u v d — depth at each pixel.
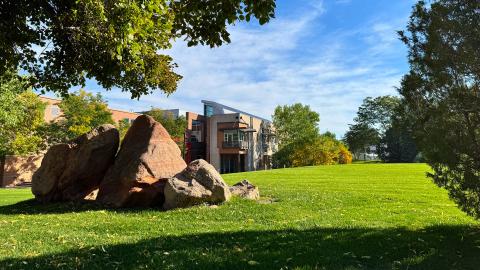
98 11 8.42
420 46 6.80
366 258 5.98
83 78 11.24
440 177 7.08
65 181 13.44
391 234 7.57
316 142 57.09
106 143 13.53
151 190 11.99
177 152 13.66
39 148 41.28
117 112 57.94
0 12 8.85
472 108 6.24
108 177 12.95
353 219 9.49
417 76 6.79
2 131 36.97
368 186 17.45
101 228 8.88
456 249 6.48
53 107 48.78
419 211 10.65
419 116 6.84
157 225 9.08
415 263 5.74
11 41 9.46
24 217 10.87
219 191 11.51
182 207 11.31
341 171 29.23
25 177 41.81
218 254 6.26
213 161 60.41
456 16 6.18
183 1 7.54
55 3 9.20
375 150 82.00
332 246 6.68
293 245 6.75
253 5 6.91
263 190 15.48
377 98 80.12
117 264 5.86
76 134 41.06
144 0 8.20
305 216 9.93
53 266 5.86
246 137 61.62
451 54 6.29
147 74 12.52
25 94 37.44
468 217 9.59
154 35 10.23
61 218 10.38
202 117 63.19
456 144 6.45
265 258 6.01
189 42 7.90
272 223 9.09
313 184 18.61
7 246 7.31
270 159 70.06
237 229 8.34
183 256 6.18
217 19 7.39
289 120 69.06
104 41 9.41
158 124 13.53
